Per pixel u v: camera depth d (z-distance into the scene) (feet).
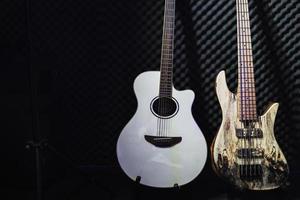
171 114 5.70
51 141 6.58
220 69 6.44
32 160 6.34
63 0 6.33
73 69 6.52
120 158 5.66
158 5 6.32
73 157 6.75
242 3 5.61
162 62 5.63
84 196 6.24
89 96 6.61
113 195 6.16
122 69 6.52
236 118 5.61
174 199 6.29
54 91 6.49
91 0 6.32
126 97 6.59
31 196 6.25
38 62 6.45
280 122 6.56
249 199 6.24
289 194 6.26
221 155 5.60
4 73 6.22
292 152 6.62
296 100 6.49
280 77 6.45
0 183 6.49
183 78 6.51
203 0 6.26
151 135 5.64
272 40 6.35
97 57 6.48
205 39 6.38
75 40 6.44
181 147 5.65
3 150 6.36
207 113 6.57
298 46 6.34
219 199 6.24
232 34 6.34
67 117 6.65
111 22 6.39
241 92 5.60
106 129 6.68
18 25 6.42
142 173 5.65
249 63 5.61
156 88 5.64
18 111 6.26
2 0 6.37
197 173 5.66
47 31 6.41
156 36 6.41
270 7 6.27
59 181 6.60
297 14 6.26
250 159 5.62
